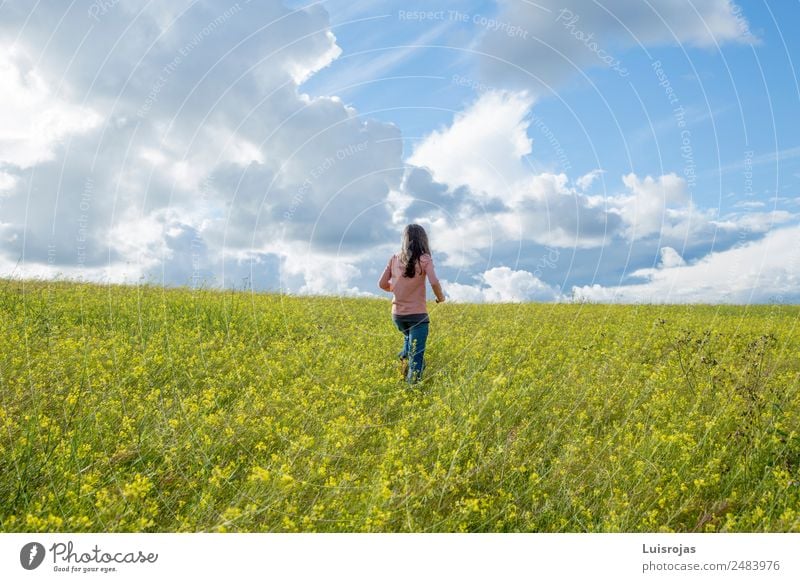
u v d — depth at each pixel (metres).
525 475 4.21
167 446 4.28
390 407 5.79
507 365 7.34
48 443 4.02
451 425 4.79
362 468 4.21
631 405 5.72
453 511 3.60
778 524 3.47
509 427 5.11
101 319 8.78
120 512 3.34
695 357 7.19
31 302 9.35
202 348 7.20
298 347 7.97
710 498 3.97
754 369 6.38
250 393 5.74
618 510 3.65
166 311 9.46
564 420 5.24
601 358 7.73
